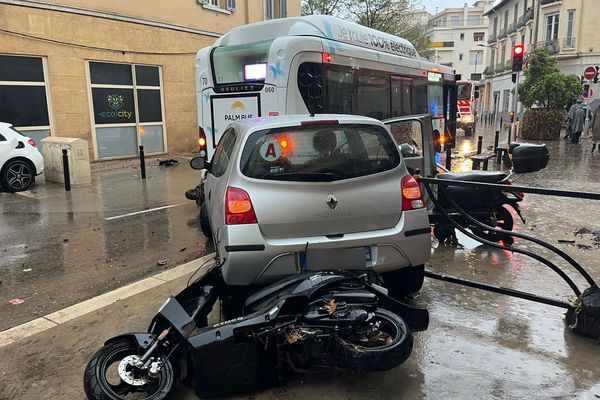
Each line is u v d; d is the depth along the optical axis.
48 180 12.40
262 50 8.17
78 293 5.38
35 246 7.07
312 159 4.05
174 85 18.25
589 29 36.41
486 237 6.80
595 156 16.47
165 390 3.18
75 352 4.01
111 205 9.75
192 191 8.61
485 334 4.17
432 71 13.65
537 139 23.05
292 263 3.93
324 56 8.23
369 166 4.19
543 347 3.96
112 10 15.81
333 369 3.41
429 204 6.67
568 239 6.98
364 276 3.84
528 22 45.25
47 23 14.03
